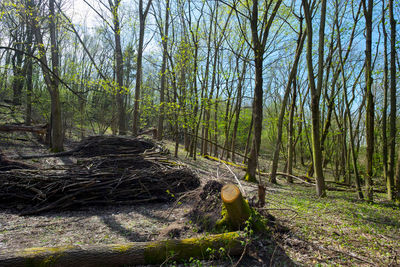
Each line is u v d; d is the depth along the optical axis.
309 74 7.72
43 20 10.86
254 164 9.82
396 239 4.24
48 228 4.49
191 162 12.84
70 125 16.16
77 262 2.93
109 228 4.58
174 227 4.28
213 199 4.82
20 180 5.82
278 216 4.93
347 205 6.61
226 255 3.41
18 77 13.97
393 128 7.67
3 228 4.36
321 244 3.87
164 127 22.05
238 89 16.73
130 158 7.78
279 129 10.66
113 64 15.86
